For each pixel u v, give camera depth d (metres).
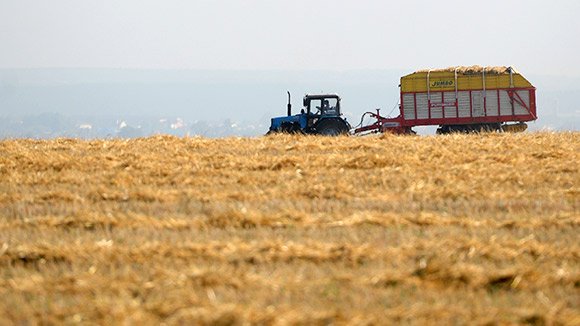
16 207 50.00
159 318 30.53
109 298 32.28
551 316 30.56
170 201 51.50
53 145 74.06
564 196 52.22
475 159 64.38
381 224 44.44
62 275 35.72
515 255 38.16
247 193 53.16
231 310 30.47
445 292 33.19
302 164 63.00
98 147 72.62
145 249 38.78
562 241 40.56
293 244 39.06
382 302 31.86
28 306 31.73
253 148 71.81
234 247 38.81
